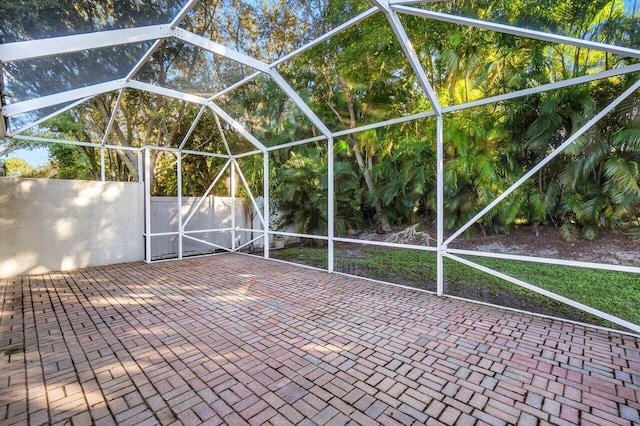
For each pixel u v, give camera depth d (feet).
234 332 10.37
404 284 16.29
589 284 12.76
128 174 37.52
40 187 19.25
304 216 26.73
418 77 12.22
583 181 12.88
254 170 27.99
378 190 20.88
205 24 12.56
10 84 12.41
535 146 13.78
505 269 15.05
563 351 9.01
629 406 6.63
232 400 6.84
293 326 10.84
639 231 11.84
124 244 22.26
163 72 16.15
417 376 7.76
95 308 12.69
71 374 7.88
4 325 10.94
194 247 25.86
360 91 15.70
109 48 12.60
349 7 10.55
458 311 12.20
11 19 8.80
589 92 12.28
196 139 32.91
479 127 15.33
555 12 9.16
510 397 6.93
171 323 11.14
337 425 6.07
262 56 14.28
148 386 7.37
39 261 19.13
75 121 27.12
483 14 10.20
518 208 14.75
